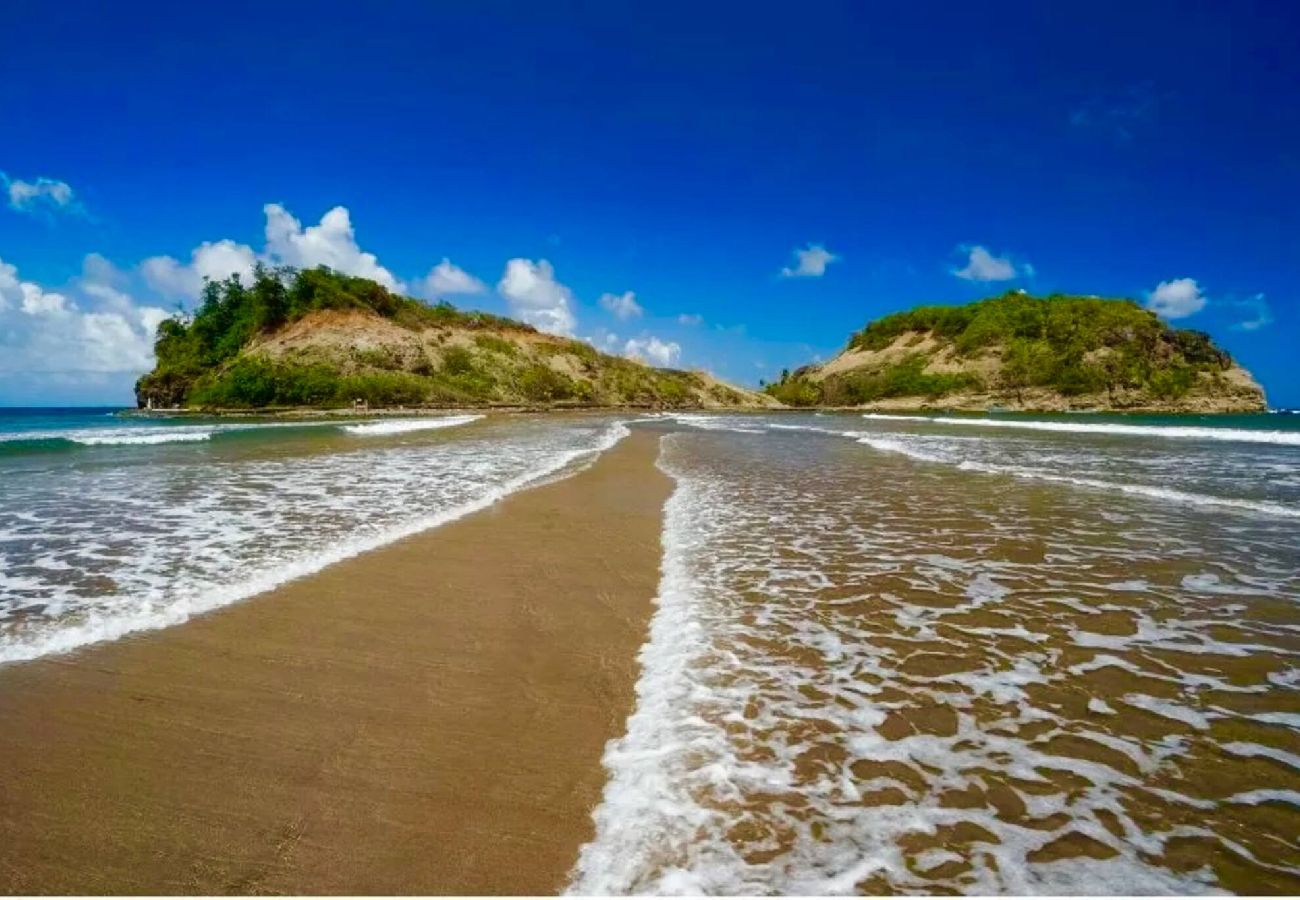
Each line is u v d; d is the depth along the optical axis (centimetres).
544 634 494
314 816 287
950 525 881
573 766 322
